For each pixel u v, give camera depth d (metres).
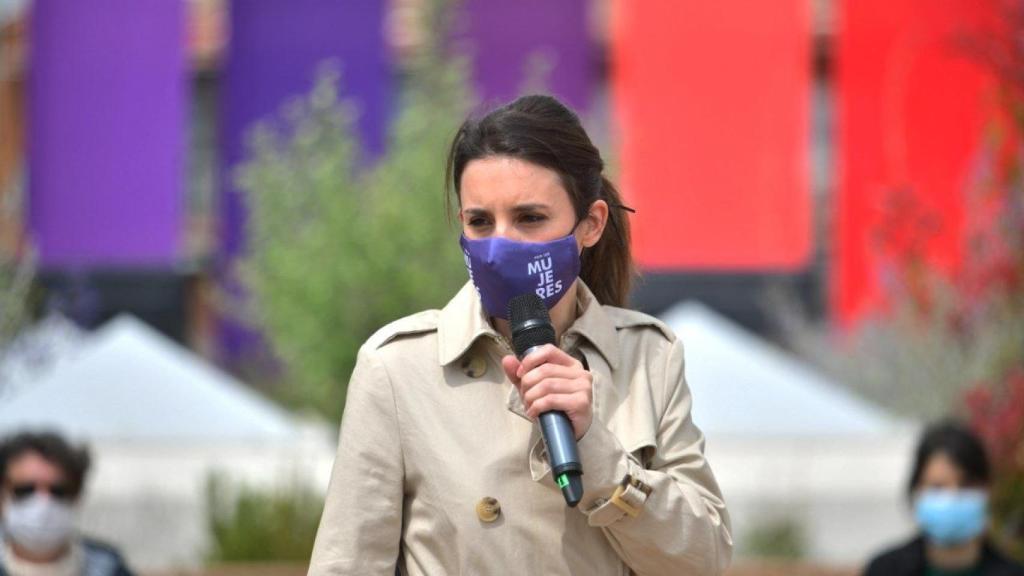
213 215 69.88
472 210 8.68
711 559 8.68
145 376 38.00
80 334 44.19
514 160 8.56
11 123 59.69
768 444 41.53
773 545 36.72
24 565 16.73
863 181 56.41
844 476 41.12
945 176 55.84
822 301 66.94
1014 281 29.91
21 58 59.56
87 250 56.91
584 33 59.41
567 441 8.12
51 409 36.78
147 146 57.25
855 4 56.47
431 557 8.76
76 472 16.86
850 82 56.59
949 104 55.94
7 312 41.91
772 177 56.84
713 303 67.44
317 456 38.94
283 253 50.66
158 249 57.19
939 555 18.53
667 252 56.78
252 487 34.50
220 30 70.06
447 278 50.66
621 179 51.31
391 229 50.25
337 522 8.76
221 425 37.69
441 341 9.01
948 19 55.81
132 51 57.31
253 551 31.73
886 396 47.62
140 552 35.88
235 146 59.34
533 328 8.37
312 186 51.66
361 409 8.91
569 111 8.88
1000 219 30.22
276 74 59.28
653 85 57.25
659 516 8.44
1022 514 26.92
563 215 8.65
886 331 48.22
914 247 33.25
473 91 58.94
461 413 8.86
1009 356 29.36
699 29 57.38
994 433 27.38
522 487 8.73
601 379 9.02
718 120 57.06
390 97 59.06
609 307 9.47
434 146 51.69
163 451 37.75
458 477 8.73
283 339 51.03
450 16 56.66
